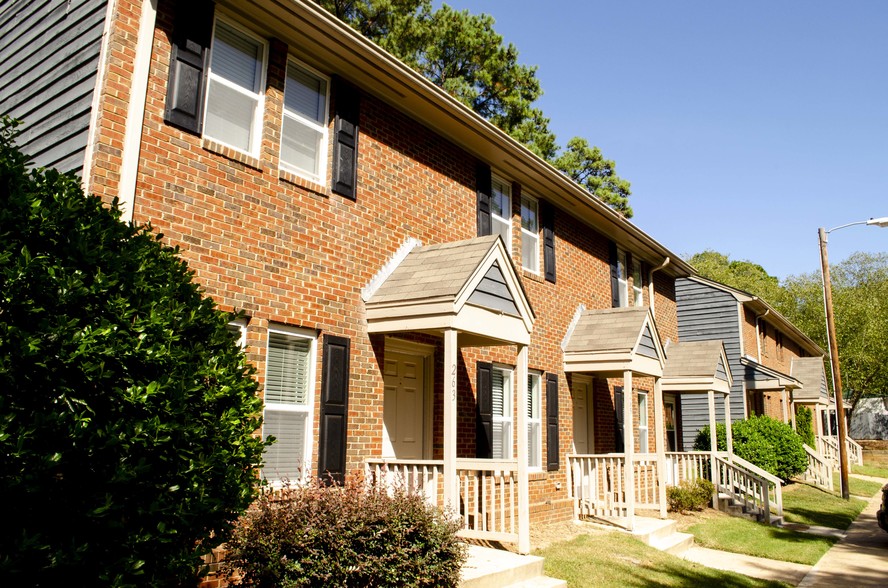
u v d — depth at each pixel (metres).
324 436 8.45
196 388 4.82
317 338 8.70
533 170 13.10
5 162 4.61
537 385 13.31
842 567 11.07
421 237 10.68
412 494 7.19
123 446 4.23
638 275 18.88
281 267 8.30
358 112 9.80
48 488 3.91
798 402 31.38
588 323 14.55
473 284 9.00
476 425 11.13
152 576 4.50
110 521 4.15
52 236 4.50
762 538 13.25
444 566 6.52
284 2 8.16
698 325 26.81
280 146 8.61
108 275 4.58
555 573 8.70
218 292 7.55
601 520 12.70
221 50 8.21
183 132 7.46
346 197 9.38
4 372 3.86
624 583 8.66
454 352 8.55
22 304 4.07
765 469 20.41
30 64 8.40
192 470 4.71
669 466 17.11
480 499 10.99
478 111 28.95
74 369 4.14
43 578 3.95
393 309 9.10
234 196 7.88
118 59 7.02
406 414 10.14
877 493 23.16
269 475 7.89
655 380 14.13
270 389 8.09
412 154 10.77
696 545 12.55
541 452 13.06
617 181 35.53
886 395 45.72
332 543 5.91
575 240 15.49
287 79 9.00
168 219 7.19
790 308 49.78
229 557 6.04
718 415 25.28
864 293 48.22
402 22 24.80
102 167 6.74
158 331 4.70
